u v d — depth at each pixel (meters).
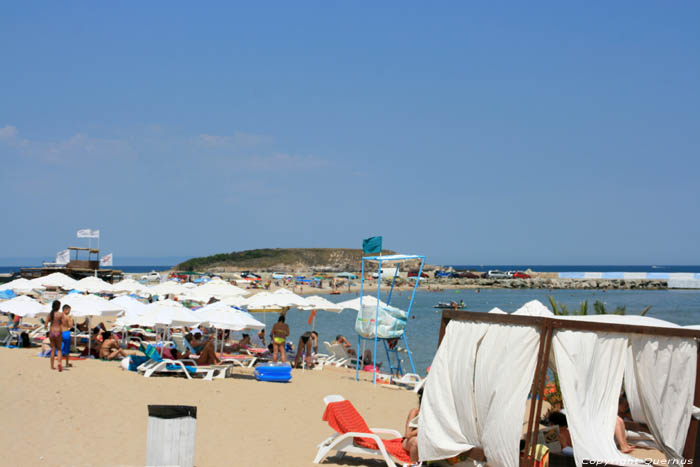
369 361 18.23
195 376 12.82
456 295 74.31
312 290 75.00
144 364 12.52
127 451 6.92
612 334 5.75
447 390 6.25
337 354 18.84
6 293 22.06
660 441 5.80
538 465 5.75
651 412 5.84
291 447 7.77
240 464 6.88
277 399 10.87
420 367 20.14
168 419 5.57
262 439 8.09
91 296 14.84
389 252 92.31
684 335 5.73
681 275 110.56
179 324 13.17
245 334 18.25
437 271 106.31
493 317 5.98
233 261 129.62
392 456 6.83
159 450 5.55
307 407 10.40
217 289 22.48
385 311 14.52
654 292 85.44
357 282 88.25
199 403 10.03
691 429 5.75
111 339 14.79
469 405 5.97
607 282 95.31
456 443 6.03
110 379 11.44
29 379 10.77
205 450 7.36
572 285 95.56
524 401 5.54
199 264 127.81
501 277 106.88
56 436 7.36
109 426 8.06
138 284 24.36
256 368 12.97
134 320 13.30
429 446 6.19
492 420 5.66
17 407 8.62
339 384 13.39
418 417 6.55
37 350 15.73
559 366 5.63
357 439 7.07
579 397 5.58
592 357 5.67
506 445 5.52
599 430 5.60
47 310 15.34
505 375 5.68
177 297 24.86
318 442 8.09
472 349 6.08
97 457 6.61
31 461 6.29
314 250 139.50
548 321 5.60
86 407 9.03
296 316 45.50
